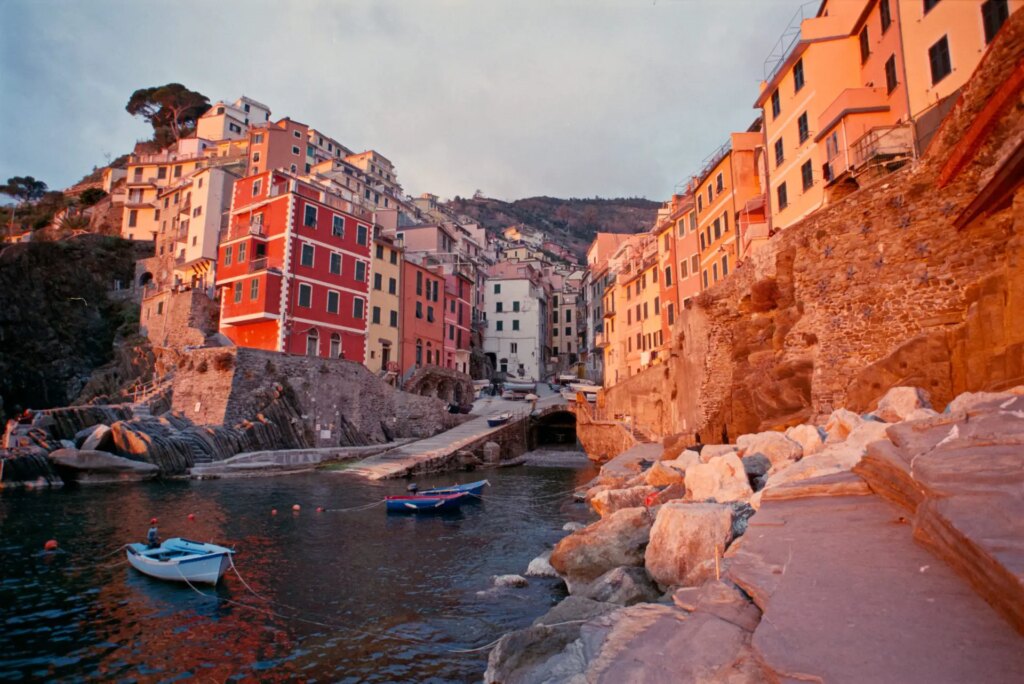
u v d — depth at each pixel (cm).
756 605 559
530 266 10238
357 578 1587
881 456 807
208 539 1981
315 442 4159
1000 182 1358
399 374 5741
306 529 2189
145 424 3562
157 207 7962
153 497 2720
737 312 2848
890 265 1791
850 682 345
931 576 493
